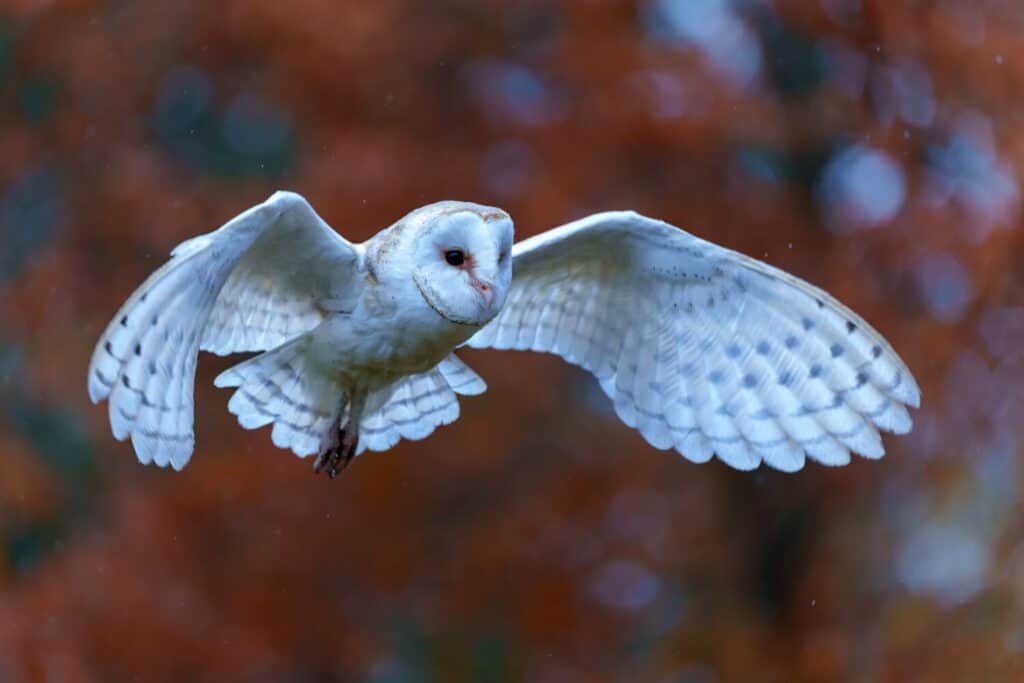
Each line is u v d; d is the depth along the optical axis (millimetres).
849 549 15961
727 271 8195
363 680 16031
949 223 14812
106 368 6559
